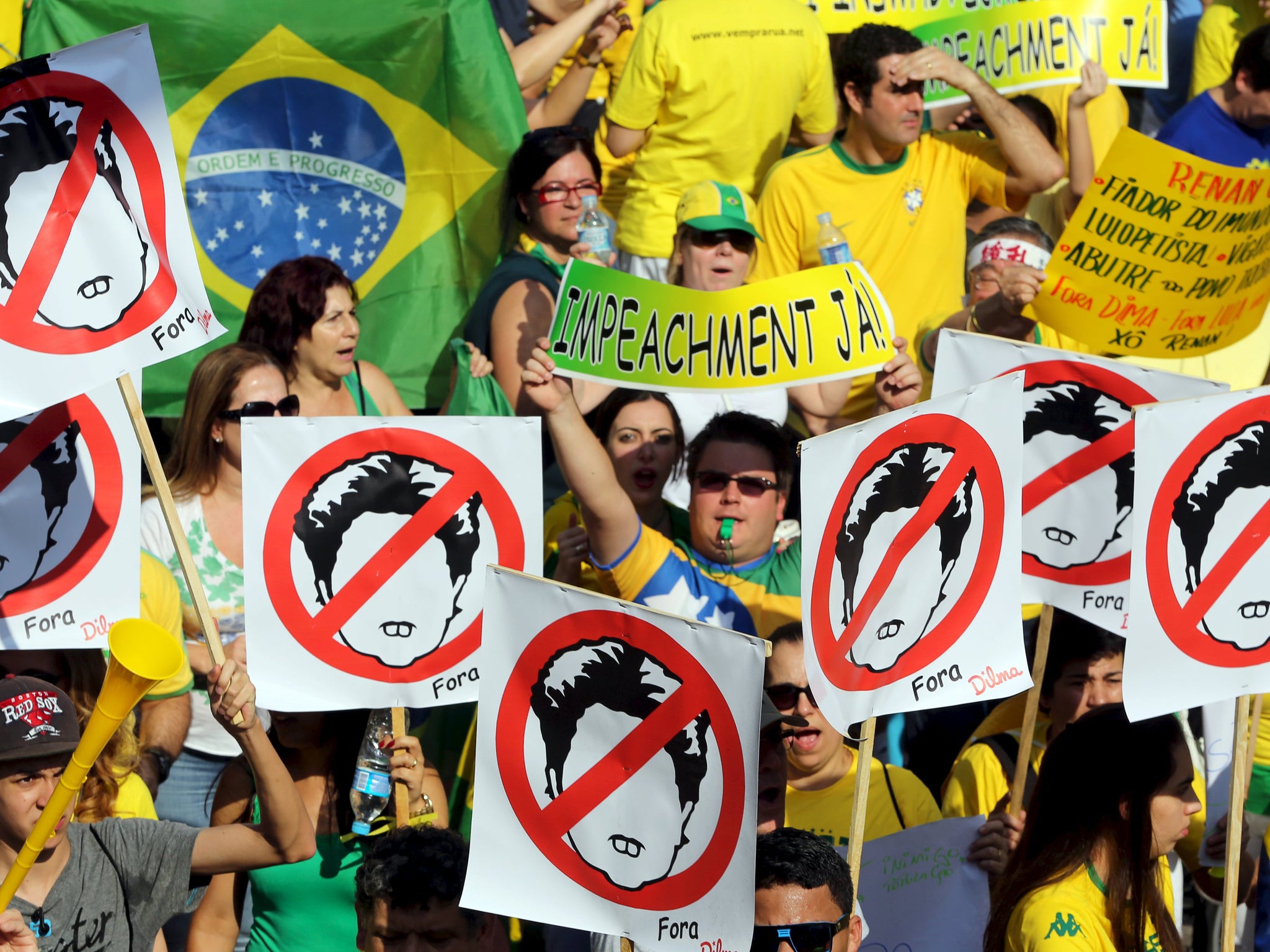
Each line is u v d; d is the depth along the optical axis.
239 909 15.02
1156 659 14.17
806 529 13.73
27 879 12.32
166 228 13.07
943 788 18.06
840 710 13.64
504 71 21.81
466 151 21.77
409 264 21.83
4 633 14.16
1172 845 14.03
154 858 13.09
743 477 18.36
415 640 14.18
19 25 20.62
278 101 21.28
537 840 12.28
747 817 11.97
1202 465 14.29
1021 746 16.09
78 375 12.86
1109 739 13.85
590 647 12.34
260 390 17.86
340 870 14.56
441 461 14.29
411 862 12.74
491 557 14.36
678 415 20.61
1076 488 16.52
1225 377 24.66
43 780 12.30
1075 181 24.97
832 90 24.00
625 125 23.33
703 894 12.04
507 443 14.41
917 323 22.95
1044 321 20.36
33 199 12.87
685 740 12.20
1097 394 16.42
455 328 22.03
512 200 21.48
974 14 24.75
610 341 18.08
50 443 14.42
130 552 14.57
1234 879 14.34
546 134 21.06
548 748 12.33
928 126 26.20
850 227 22.83
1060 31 24.59
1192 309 20.02
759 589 18.56
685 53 22.84
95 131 12.98
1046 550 16.58
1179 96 27.95
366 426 14.15
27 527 14.35
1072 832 13.76
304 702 13.87
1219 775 18.08
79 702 15.23
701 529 18.62
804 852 12.24
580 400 20.97
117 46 12.98
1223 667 14.28
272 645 13.88
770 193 23.05
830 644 13.70
